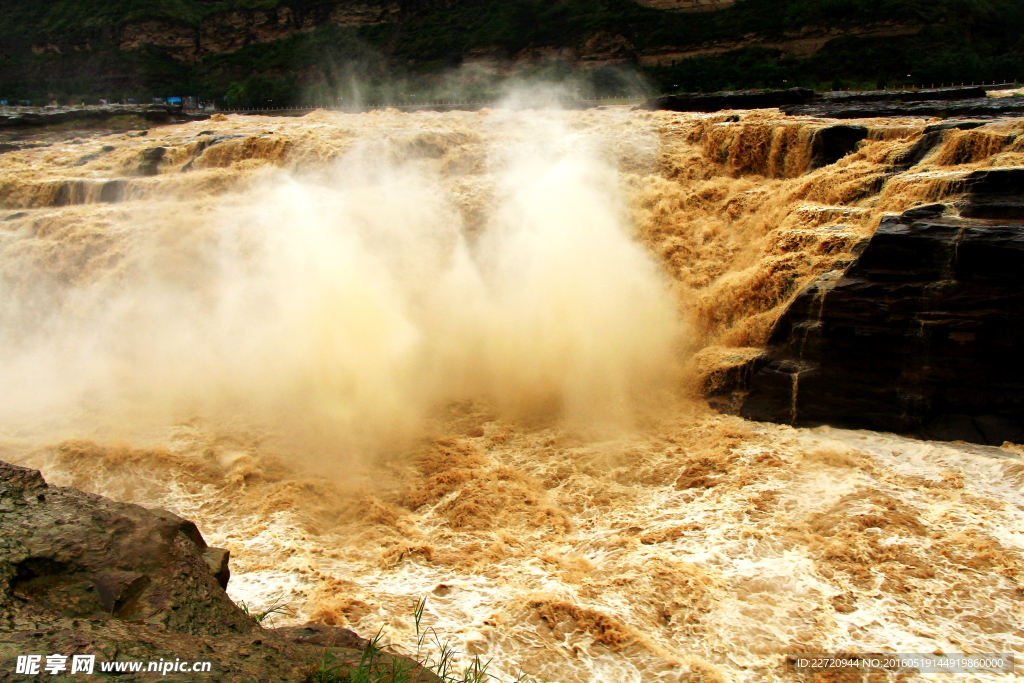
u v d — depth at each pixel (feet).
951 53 161.38
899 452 38.37
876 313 39.99
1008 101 96.63
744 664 25.49
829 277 43.42
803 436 41.19
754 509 34.17
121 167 90.12
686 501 35.78
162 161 88.69
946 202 41.78
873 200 49.67
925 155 52.85
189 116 191.72
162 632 15.11
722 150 69.15
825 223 49.49
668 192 63.31
